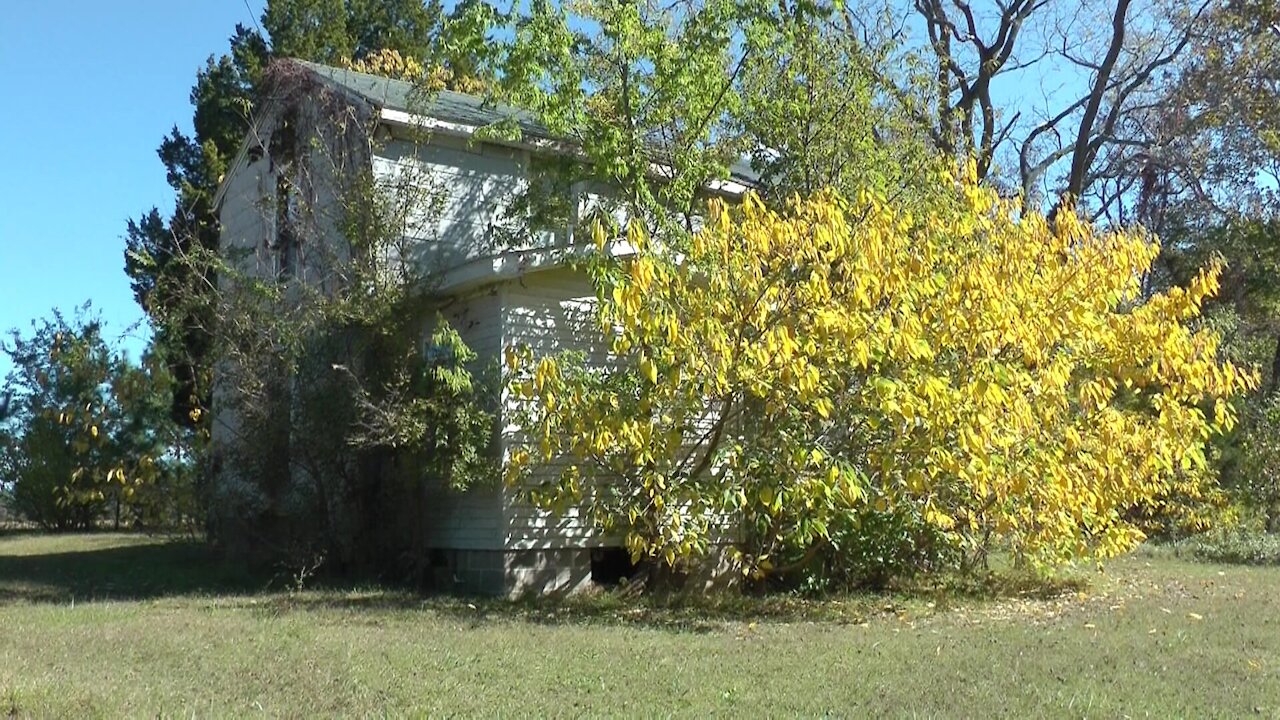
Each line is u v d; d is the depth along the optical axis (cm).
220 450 1464
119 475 1578
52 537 2386
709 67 1448
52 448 2480
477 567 1312
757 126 1472
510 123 1455
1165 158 2405
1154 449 1198
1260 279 2530
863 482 1099
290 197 1600
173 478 1543
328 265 1434
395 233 1412
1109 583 1419
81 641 893
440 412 1263
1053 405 1131
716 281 1057
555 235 1523
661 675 788
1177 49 2362
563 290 1337
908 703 703
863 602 1252
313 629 973
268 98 1769
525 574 1288
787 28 1431
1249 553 1766
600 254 1128
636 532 1217
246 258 1736
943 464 1057
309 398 1341
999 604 1241
